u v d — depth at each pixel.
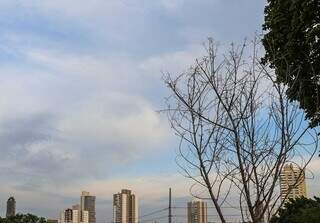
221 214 9.38
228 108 9.83
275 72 10.87
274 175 9.19
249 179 9.24
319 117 10.77
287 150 9.27
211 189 9.59
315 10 22.34
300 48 21.33
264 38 13.00
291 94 10.10
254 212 9.10
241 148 9.44
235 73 17.62
